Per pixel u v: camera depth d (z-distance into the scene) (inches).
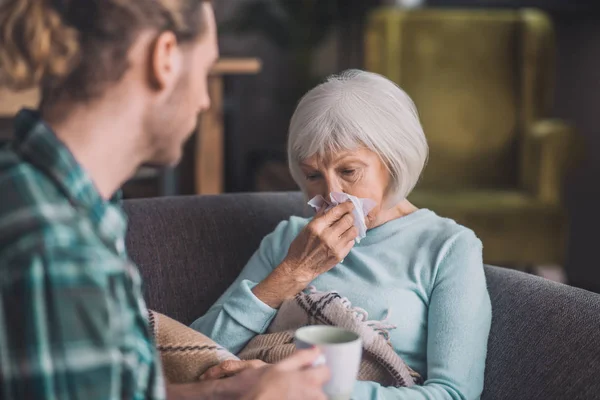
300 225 58.6
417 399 45.6
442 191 133.9
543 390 46.5
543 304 49.9
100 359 25.3
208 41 31.3
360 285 53.1
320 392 32.2
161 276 59.9
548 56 137.9
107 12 28.5
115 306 26.6
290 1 178.1
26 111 29.8
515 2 151.7
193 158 109.2
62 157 27.9
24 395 24.9
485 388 50.4
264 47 194.5
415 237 54.1
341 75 54.5
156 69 29.2
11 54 28.6
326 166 51.7
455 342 48.5
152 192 106.7
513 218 122.8
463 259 51.8
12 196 26.3
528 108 137.3
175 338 46.1
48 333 24.7
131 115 29.6
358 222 51.9
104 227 28.8
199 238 61.9
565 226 125.2
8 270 24.7
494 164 139.7
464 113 139.9
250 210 64.7
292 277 52.9
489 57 140.9
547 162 127.3
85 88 28.9
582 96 149.9
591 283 148.6
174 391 38.9
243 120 195.8
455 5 155.5
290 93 187.8
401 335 51.3
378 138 50.7
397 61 139.6
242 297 53.4
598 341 45.0
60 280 24.9
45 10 28.3
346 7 179.3
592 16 146.9
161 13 29.1
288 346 49.8
